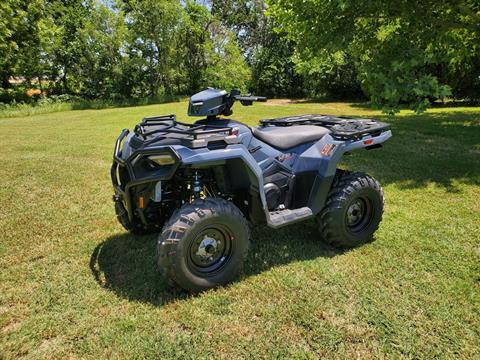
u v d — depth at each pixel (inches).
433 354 84.9
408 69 234.2
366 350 86.6
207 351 86.7
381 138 137.7
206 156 101.7
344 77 924.6
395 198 184.2
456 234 143.6
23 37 949.2
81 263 126.6
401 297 105.1
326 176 126.8
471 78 642.8
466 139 319.3
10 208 177.2
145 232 145.7
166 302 104.5
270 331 92.7
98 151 306.8
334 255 130.3
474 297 104.6
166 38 1172.5
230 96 118.3
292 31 303.9
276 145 130.3
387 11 250.5
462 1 249.8
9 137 395.9
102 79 1143.6
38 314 100.3
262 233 147.3
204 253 107.0
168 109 759.1
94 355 86.3
